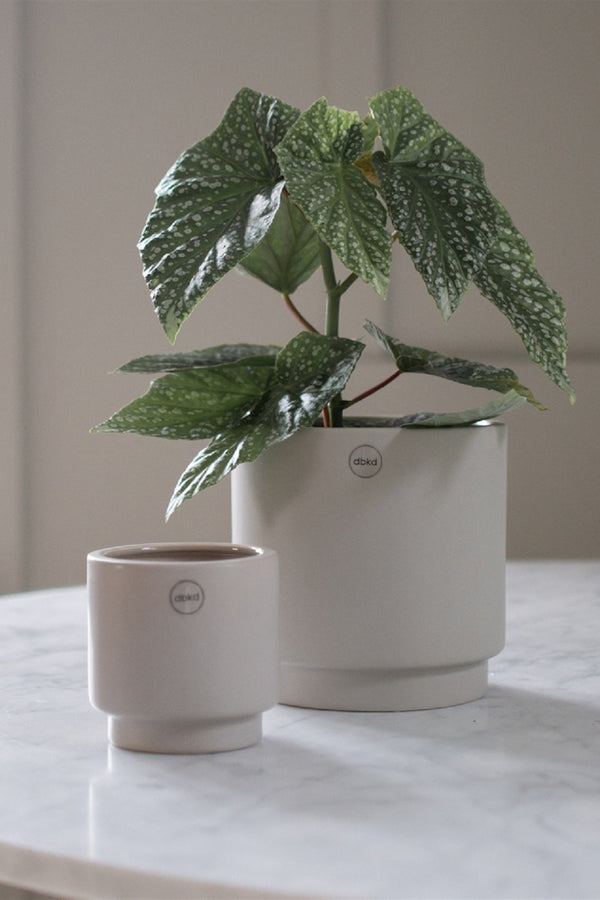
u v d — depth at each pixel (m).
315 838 0.49
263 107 0.71
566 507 2.27
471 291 2.26
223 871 0.45
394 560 0.70
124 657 0.62
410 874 0.45
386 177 0.67
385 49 2.28
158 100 2.37
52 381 2.41
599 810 0.53
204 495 2.37
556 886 0.44
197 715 0.61
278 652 0.65
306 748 0.63
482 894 0.43
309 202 0.65
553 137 2.25
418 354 0.75
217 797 0.55
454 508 0.71
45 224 2.40
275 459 0.71
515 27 2.25
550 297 0.74
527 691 0.76
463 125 2.28
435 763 0.60
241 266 0.81
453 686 0.73
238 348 0.82
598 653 0.88
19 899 1.11
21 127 2.37
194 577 0.61
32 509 2.43
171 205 0.68
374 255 0.65
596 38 2.23
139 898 0.45
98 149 2.38
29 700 0.75
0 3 2.33
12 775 0.59
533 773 0.58
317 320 2.31
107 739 0.66
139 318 2.39
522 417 2.28
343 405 0.76
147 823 0.51
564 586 1.16
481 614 0.72
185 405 0.72
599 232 2.24
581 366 2.25
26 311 2.41
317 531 0.70
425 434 0.70
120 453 2.40
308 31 2.30
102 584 0.62
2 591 2.40
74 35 2.38
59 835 0.50
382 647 0.70
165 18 2.36
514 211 2.27
